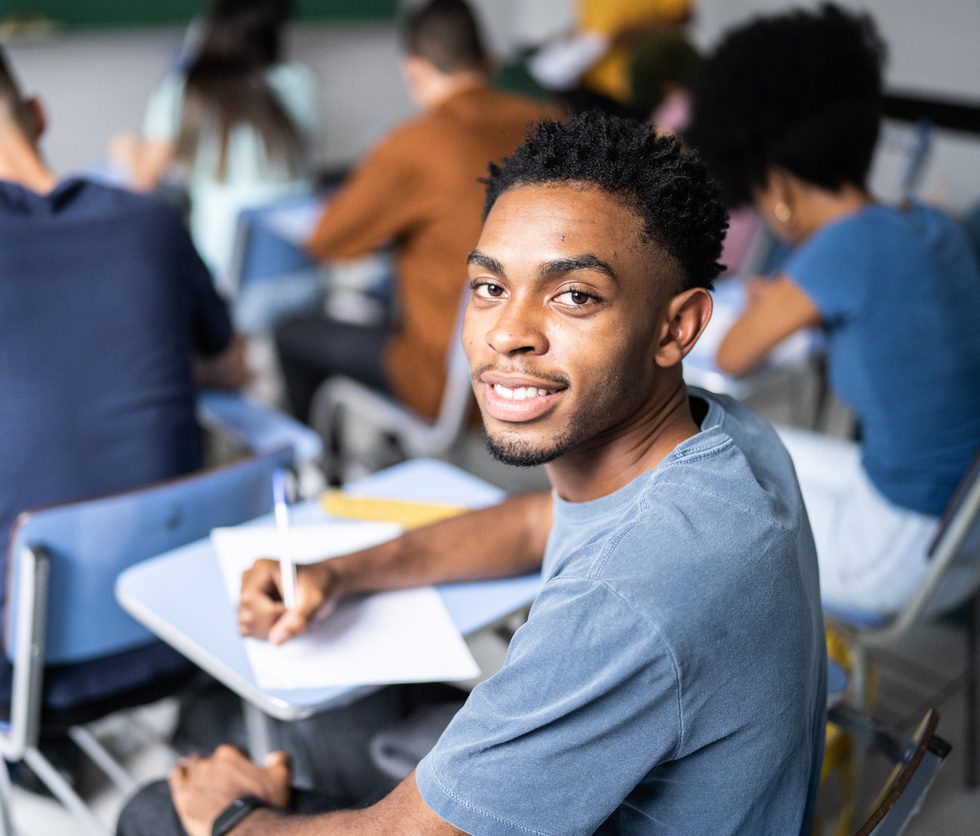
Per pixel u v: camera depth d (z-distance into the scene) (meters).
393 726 1.43
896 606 1.82
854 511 1.86
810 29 1.76
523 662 0.84
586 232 0.86
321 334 2.89
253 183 3.39
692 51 2.80
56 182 1.77
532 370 0.88
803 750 0.94
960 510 1.59
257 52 3.34
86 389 1.66
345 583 1.28
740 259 2.68
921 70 3.98
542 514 1.37
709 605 0.82
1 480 1.63
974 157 3.91
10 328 1.62
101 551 1.50
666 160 0.89
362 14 5.86
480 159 2.59
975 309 1.80
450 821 0.87
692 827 0.90
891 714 2.19
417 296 2.67
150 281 1.71
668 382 0.95
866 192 1.84
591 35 3.85
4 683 1.60
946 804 1.97
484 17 6.09
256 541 1.44
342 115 6.11
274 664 1.19
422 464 1.71
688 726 0.84
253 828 1.09
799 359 2.15
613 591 0.81
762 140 1.80
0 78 1.72
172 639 1.27
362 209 2.67
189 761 1.24
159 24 5.19
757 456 1.00
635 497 0.93
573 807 0.85
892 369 1.77
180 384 1.77
